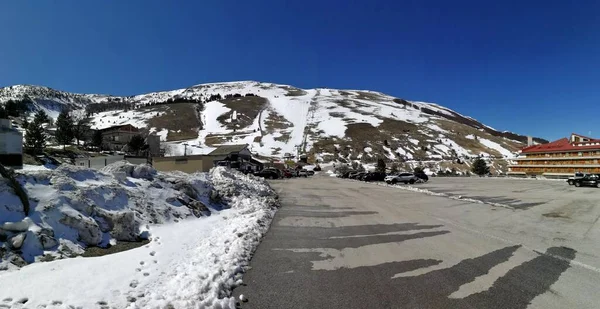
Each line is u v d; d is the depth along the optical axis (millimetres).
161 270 5902
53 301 4383
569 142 60719
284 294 5238
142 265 6070
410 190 27953
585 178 33688
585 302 5008
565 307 4824
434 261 7098
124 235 7703
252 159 69250
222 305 4602
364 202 18516
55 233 6516
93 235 7016
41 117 62000
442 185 36406
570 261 7160
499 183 41156
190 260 6551
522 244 8703
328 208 15812
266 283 5715
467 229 10727
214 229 9656
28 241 5988
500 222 12141
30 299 4395
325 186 33375
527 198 21453
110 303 4477
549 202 19109
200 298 4727
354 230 10453
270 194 20547
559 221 12500
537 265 6840
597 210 15648
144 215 9086
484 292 5367
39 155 33812
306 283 5738
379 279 5961
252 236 8953
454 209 15695
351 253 7711
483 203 18219
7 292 4535
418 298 5113
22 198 6594
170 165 37125
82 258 6195
